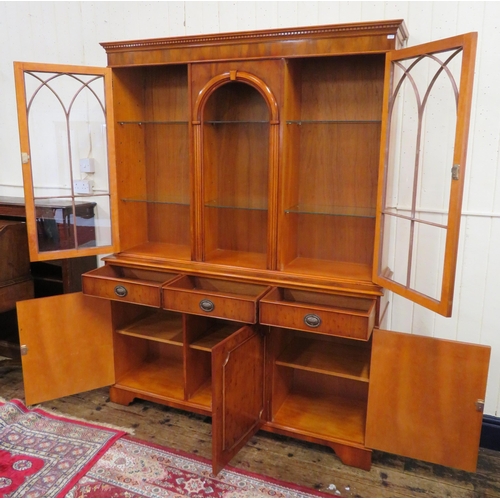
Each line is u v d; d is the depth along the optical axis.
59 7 2.77
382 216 1.91
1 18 2.92
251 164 2.34
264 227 2.38
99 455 2.08
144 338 2.56
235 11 2.38
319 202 2.27
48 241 2.31
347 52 1.84
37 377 2.36
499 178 2.03
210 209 2.33
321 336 2.42
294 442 2.24
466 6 1.96
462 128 1.49
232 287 2.30
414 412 1.93
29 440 2.18
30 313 2.30
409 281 1.93
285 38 1.92
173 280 2.21
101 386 2.51
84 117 2.71
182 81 2.40
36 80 2.33
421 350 1.87
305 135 2.23
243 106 2.30
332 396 2.42
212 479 1.96
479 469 2.08
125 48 2.19
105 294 2.29
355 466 2.07
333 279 2.02
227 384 1.88
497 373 2.18
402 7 2.07
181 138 2.47
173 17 2.52
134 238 2.54
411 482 1.98
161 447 2.15
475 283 2.14
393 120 1.94
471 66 1.45
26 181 2.21
